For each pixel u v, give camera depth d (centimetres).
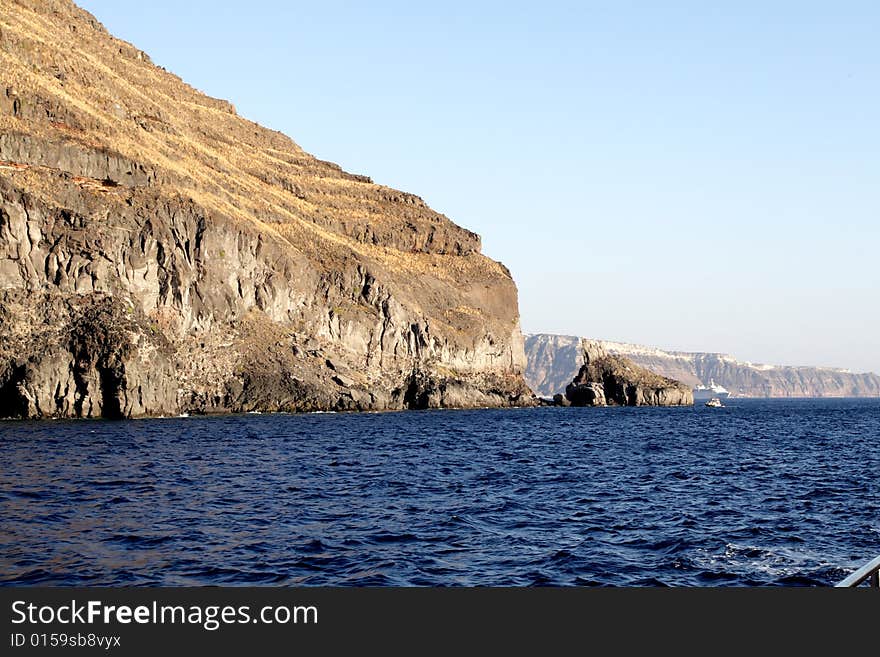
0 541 2811
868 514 3728
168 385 10138
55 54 14325
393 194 19388
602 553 2909
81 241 10162
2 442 6075
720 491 4466
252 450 6141
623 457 6425
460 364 15475
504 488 4441
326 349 13025
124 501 3653
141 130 13975
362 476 4797
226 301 11831
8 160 10675
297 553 2803
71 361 9294
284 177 17600
